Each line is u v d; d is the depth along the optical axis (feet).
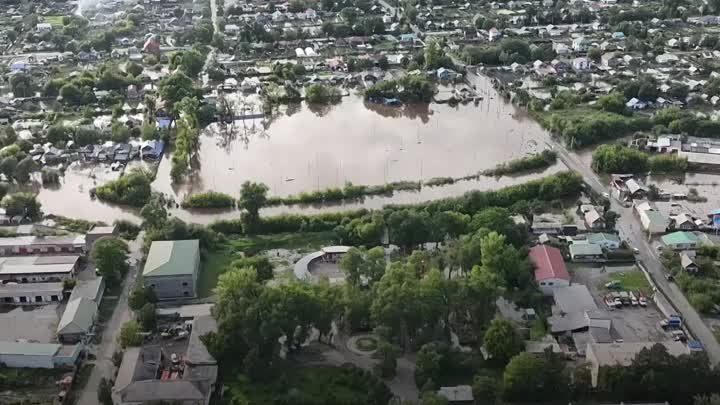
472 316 525.75
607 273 603.26
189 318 540.52
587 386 458.50
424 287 505.66
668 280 592.19
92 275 602.03
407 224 617.21
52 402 458.09
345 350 504.02
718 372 447.83
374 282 544.62
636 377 449.06
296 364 489.26
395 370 480.64
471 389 458.50
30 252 631.56
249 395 461.37
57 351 494.18
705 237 643.45
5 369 490.08
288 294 490.49
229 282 515.09
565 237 648.38
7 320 547.49
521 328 524.52
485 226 624.18
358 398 453.17
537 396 455.63
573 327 518.37
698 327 531.50
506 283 564.71
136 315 540.52
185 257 583.99
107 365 495.82
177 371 482.28
